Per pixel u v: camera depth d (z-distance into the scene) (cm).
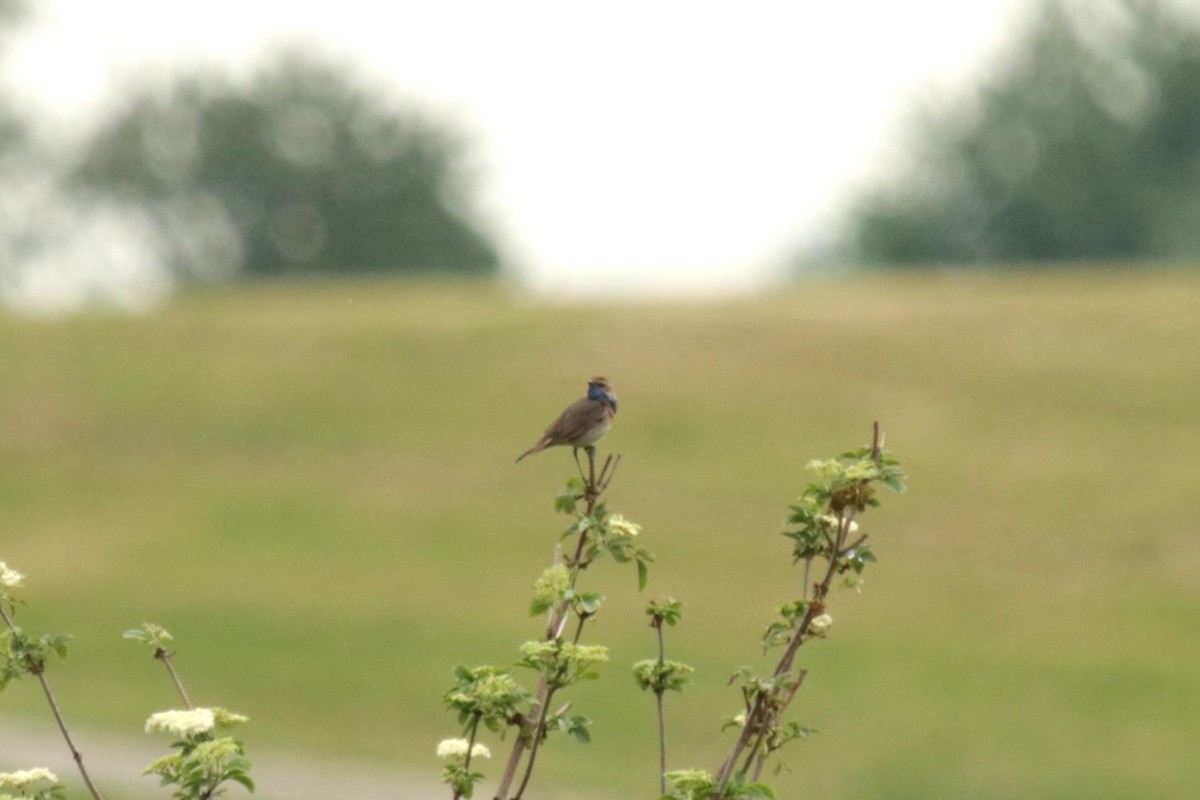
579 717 653
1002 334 5491
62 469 4862
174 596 3869
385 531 4341
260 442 5031
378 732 2942
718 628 3519
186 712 622
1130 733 2883
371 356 5603
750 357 5381
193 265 10706
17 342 5775
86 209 10531
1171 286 6347
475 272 10762
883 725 2917
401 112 10856
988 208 10094
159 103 10612
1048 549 3994
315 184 10638
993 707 3025
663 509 4338
